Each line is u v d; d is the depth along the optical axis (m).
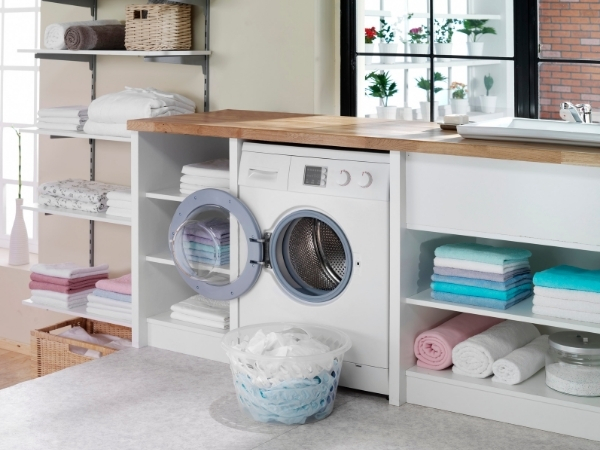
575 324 2.79
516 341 3.14
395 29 3.84
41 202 4.30
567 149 2.66
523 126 3.16
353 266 3.14
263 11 3.98
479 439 2.80
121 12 4.43
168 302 3.87
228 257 3.61
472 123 3.12
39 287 4.25
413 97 3.84
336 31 3.97
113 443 2.77
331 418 2.98
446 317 3.37
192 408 3.06
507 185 2.80
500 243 3.47
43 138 4.82
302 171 3.21
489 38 3.59
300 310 3.30
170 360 3.56
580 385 2.85
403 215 3.01
